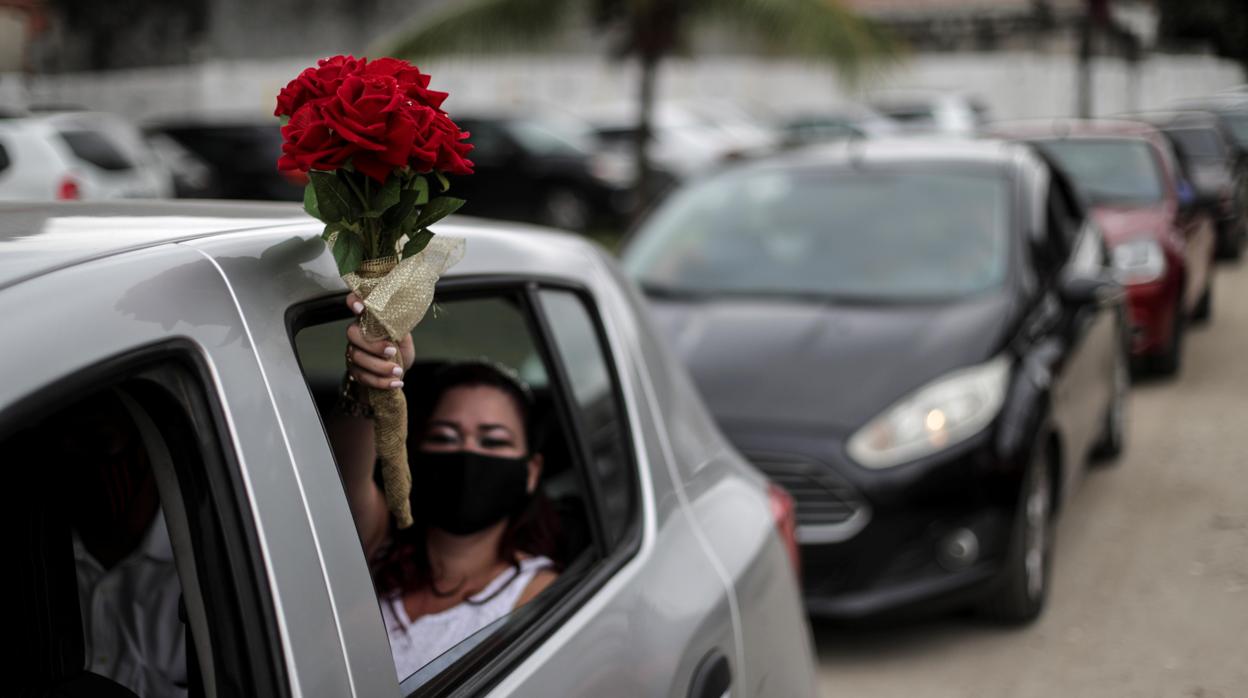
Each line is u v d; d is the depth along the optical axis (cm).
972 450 451
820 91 3048
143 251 141
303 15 2378
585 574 207
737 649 230
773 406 467
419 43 1302
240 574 131
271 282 150
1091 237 681
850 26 1241
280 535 136
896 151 646
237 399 136
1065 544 589
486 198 1978
